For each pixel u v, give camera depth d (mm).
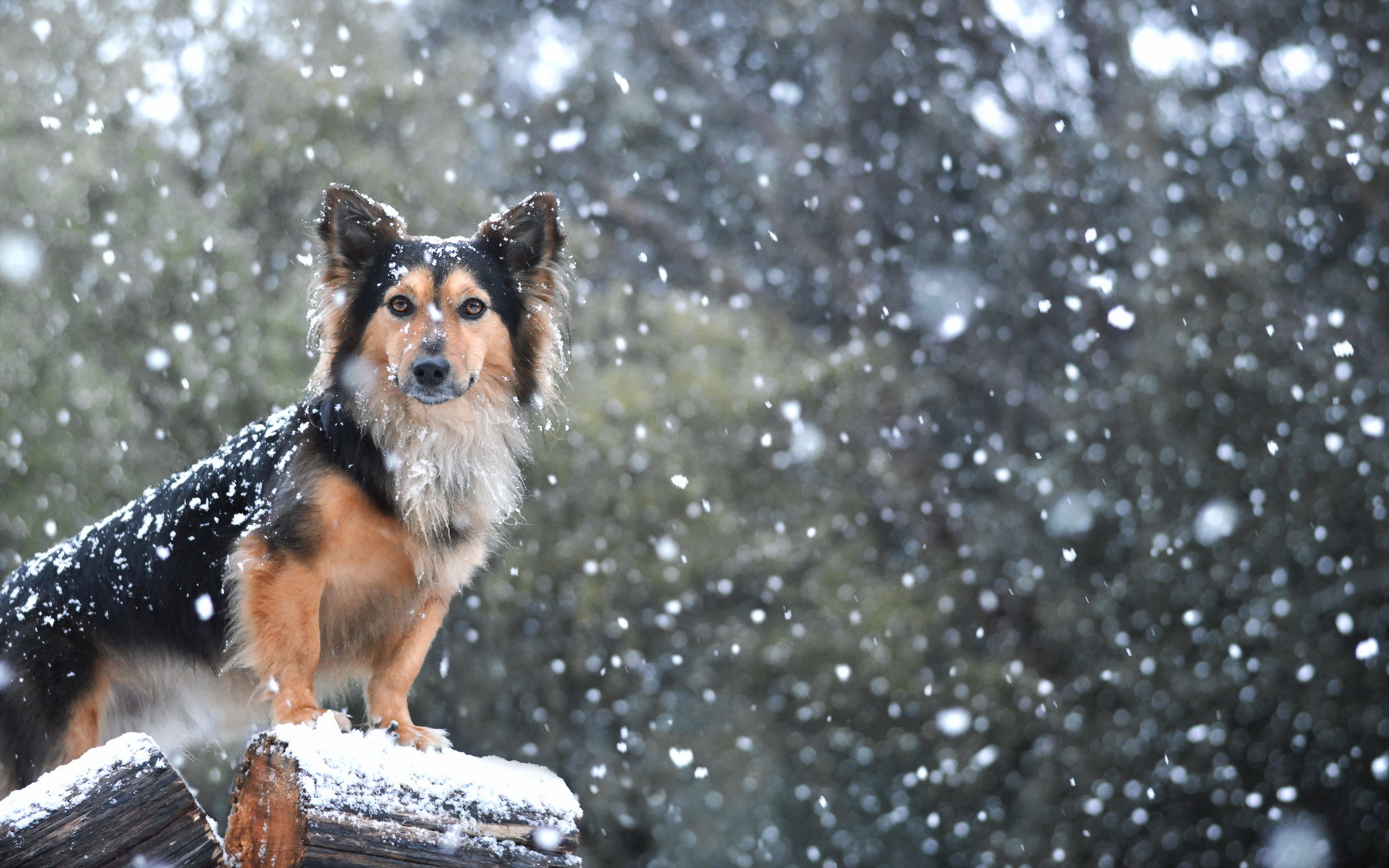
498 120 23062
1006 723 17484
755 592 18656
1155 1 23125
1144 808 15969
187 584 5051
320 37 16281
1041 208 22609
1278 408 16875
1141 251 20734
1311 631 15766
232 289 14023
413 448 4934
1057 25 24281
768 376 20141
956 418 22484
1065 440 18797
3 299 13656
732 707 17891
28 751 5035
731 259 24609
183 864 3146
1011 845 16625
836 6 24953
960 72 24906
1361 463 15883
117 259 13883
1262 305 17484
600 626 16688
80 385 13383
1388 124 17984
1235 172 21328
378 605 5051
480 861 3355
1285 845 15453
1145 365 18141
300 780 3209
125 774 3121
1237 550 16312
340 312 5117
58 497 13133
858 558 19750
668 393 18859
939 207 24391
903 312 23750
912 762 17922
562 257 5621
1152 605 16812
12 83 14711
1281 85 20781
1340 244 18797
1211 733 15891
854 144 25188
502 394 5281
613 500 17141
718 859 17062
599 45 25422
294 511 4762
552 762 15938
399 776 3355
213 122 15344
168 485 5336
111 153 14539
